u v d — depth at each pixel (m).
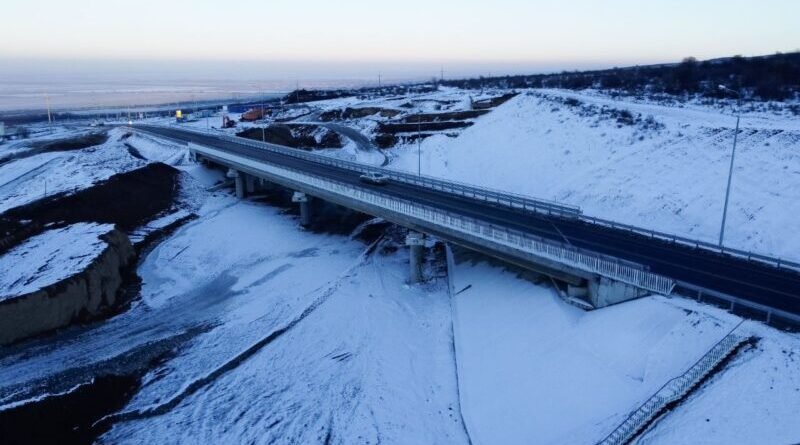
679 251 33.88
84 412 28.45
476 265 41.59
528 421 24.94
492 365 29.83
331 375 31.52
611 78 102.25
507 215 42.94
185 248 52.59
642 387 23.38
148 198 63.59
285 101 164.62
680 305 25.98
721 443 19.56
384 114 107.50
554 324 29.78
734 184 42.31
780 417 19.59
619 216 45.41
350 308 39.41
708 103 67.12
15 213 51.81
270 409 28.58
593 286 29.62
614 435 21.47
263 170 60.28
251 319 38.50
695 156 47.94
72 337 35.66
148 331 36.78
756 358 21.80
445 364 31.95
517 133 72.44
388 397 29.22
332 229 57.69
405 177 56.53
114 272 43.06
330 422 27.39
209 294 43.06
